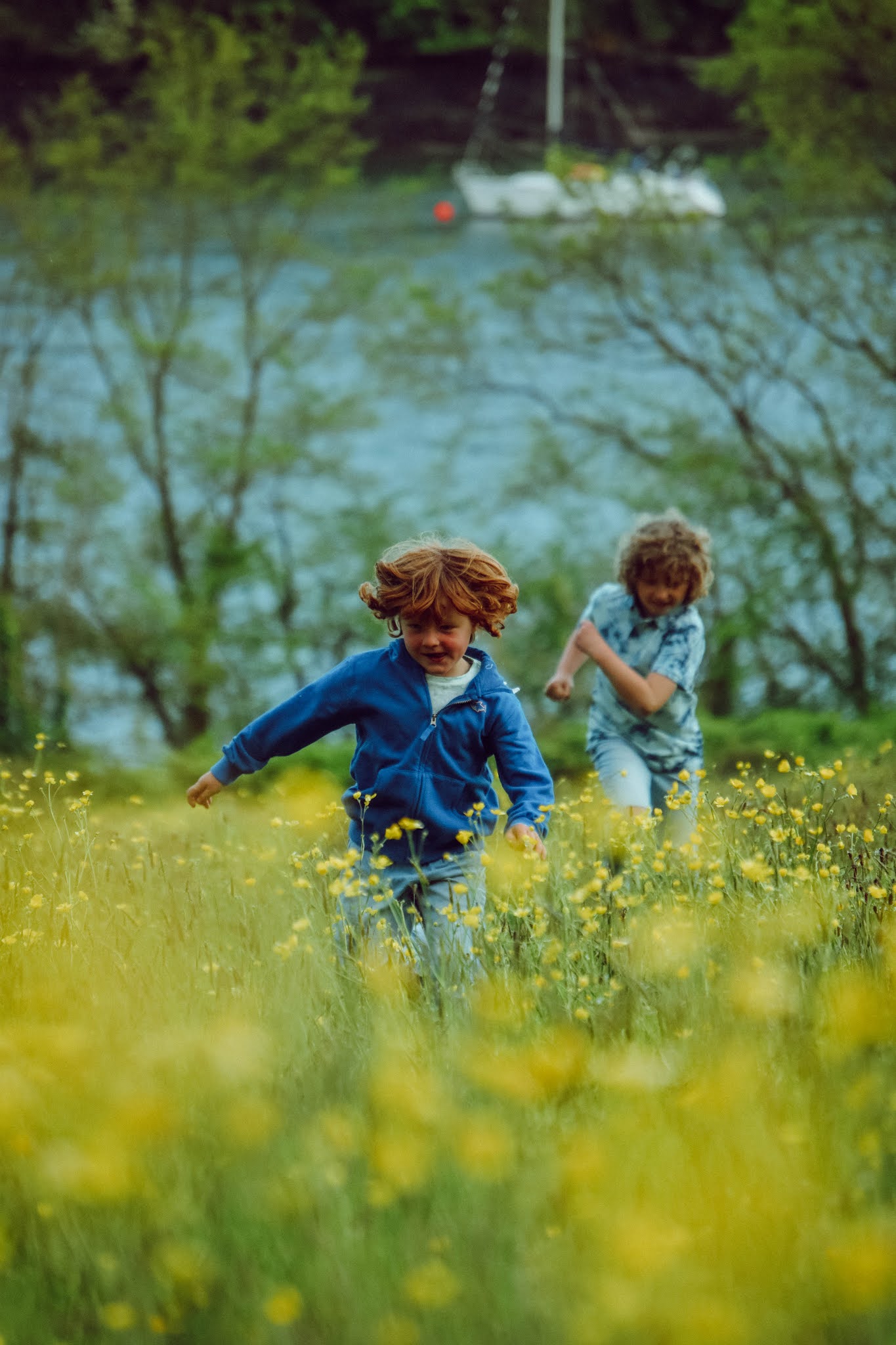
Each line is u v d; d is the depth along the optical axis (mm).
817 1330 1570
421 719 3357
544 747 16156
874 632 22062
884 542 21781
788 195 20406
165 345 22906
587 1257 1669
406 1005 2596
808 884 3061
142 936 3020
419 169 34688
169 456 23734
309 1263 1714
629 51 36531
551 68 36156
